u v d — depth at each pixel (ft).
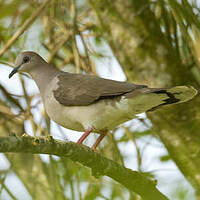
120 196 34.68
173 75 37.29
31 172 37.78
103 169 27.89
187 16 33.40
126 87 31.22
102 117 32.24
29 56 38.86
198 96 36.78
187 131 36.29
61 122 34.53
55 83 35.01
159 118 37.19
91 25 44.34
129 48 38.22
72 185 33.06
